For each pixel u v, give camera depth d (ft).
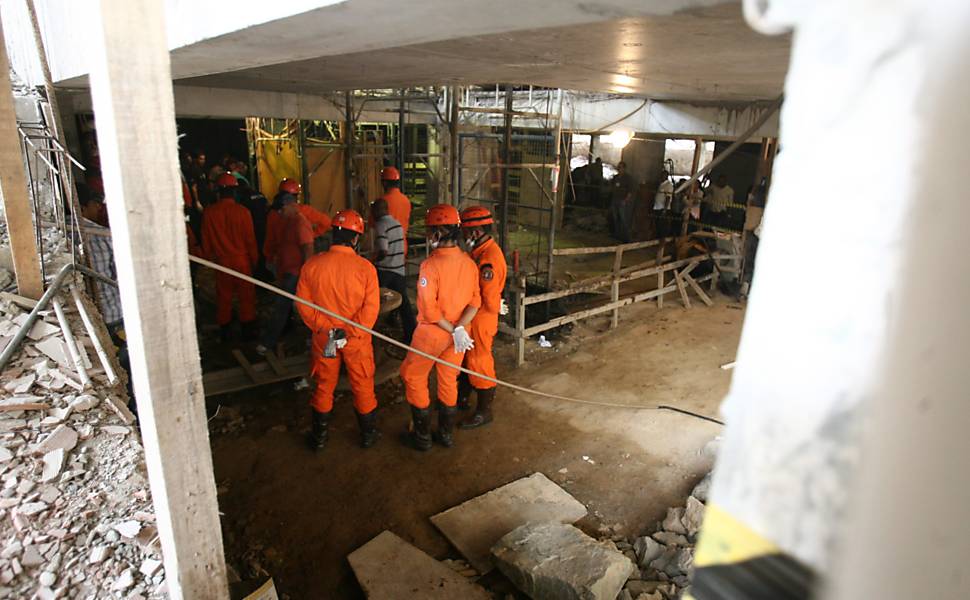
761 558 1.37
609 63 10.94
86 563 6.40
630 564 9.78
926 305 1.06
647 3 3.57
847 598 1.21
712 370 18.95
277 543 11.08
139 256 4.19
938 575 1.18
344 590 10.15
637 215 38.93
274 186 34.14
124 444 8.48
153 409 4.59
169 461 4.81
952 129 0.97
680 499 12.59
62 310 11.89
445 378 13.57
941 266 1.04
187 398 4.75
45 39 16.47
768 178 25.62
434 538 11.35
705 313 24.62
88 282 14.48
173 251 4.34
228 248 18.65
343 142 32.81
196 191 27.02
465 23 4.64
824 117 1.13
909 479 1.14
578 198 45.21
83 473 7.79
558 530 10.59
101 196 19.19
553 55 9.99
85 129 23.13
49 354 10.40
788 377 1.26
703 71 11.82
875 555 1.19
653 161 42.14
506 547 10.27
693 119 24.66
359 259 12.46
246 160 35.94
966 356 1.07
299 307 12.55
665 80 14.43
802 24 1.15
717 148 39.52
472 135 25.86
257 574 10.14
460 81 17.89
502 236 25.88
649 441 14.70
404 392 16.80
